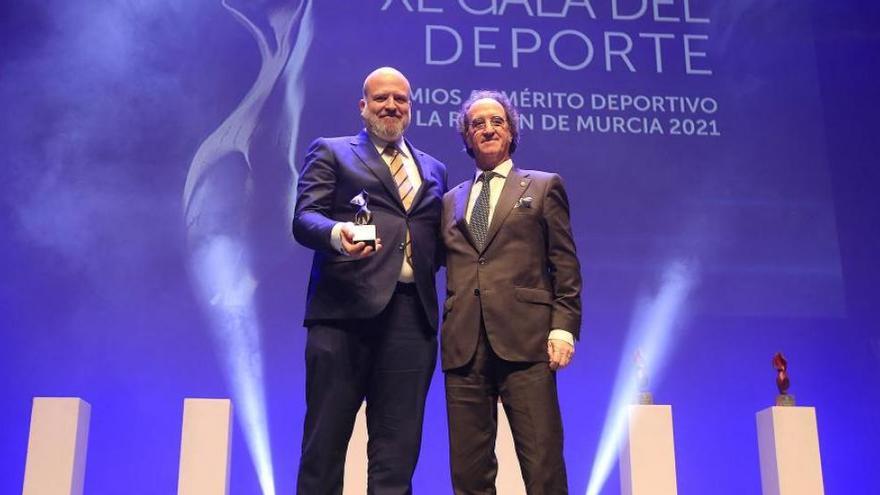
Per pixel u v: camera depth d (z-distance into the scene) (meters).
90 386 4.31
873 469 4.45
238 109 4.67
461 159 4.71
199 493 3.45
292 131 4.67
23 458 4.22
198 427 3.50
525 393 2.41
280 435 4.34
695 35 4.96
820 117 4.88
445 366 2.48
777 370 4.33
